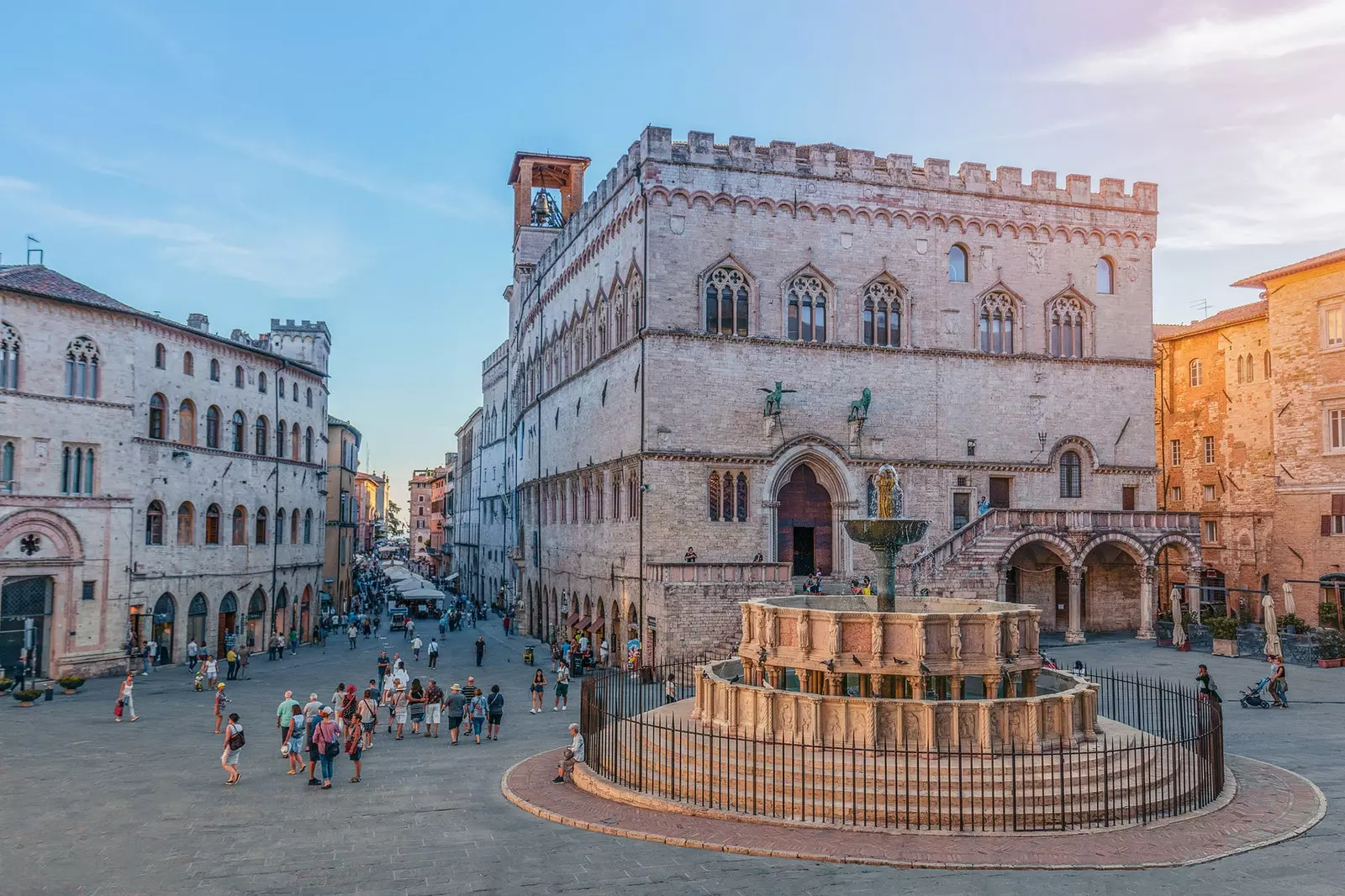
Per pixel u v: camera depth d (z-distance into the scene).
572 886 20.05
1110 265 69.00
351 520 115.75
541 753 34.16
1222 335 79.50
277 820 25.27
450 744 36.69
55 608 54.12
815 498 62.31
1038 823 23.75
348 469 112.88
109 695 49.12
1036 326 66.62
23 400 53.00
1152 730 34.47
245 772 31.31
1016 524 59.88
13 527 52.25
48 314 54.31
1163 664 52.47
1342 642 53.00
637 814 25.09
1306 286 65.81
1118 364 67.88
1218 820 24.31
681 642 51.19
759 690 28.02
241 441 70.31
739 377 59.75
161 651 61.12
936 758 24.89
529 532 89.88
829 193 62.53
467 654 69.31
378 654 70.12
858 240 63.03
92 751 34.53
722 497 58.88
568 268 76.88
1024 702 26.31
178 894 19.72
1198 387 82.38
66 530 54.59
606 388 65.69
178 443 62.25
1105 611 68.12
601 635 65.12
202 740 36.97
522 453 94.69
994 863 21.02
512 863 21.52
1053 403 66.25
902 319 63.75
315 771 30.17
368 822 25.05
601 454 66.38
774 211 61.41
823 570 61.97
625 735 30.50
